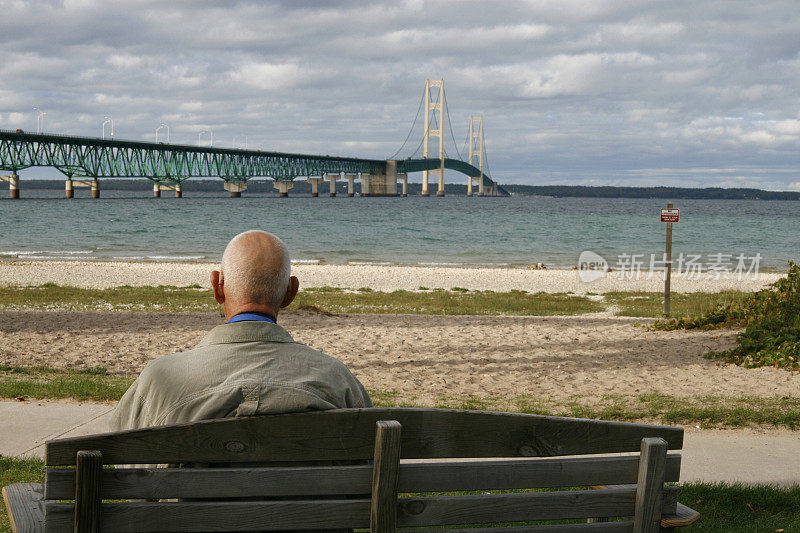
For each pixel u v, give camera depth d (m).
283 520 1.70
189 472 1.63
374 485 1.71
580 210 120.12
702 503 3.72
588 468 1.92
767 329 8.16
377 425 1.70
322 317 12.03
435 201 193.00
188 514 1.64
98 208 102.00
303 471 1.70
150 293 17.62
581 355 8.32
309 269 27.42
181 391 1.79
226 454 1.65
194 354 1.86
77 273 24.19
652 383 6.74
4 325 10.51
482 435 1.82
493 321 11.97
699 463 4.41
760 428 5.25
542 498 1.89
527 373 7.32
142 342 9.27
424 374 7.29
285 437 1.68
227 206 117.38
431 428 1.78
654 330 10.26
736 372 7.15
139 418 1.83
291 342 1.95
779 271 30.50
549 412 5.54
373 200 191.62
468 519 1.83
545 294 19.77
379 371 7.44
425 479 1.78
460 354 8.44
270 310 1.98
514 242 49.47
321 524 1.72
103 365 7.77
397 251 41.34
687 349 8.49
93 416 5.16
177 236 50.75
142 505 1.61
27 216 76.25
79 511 1.55
